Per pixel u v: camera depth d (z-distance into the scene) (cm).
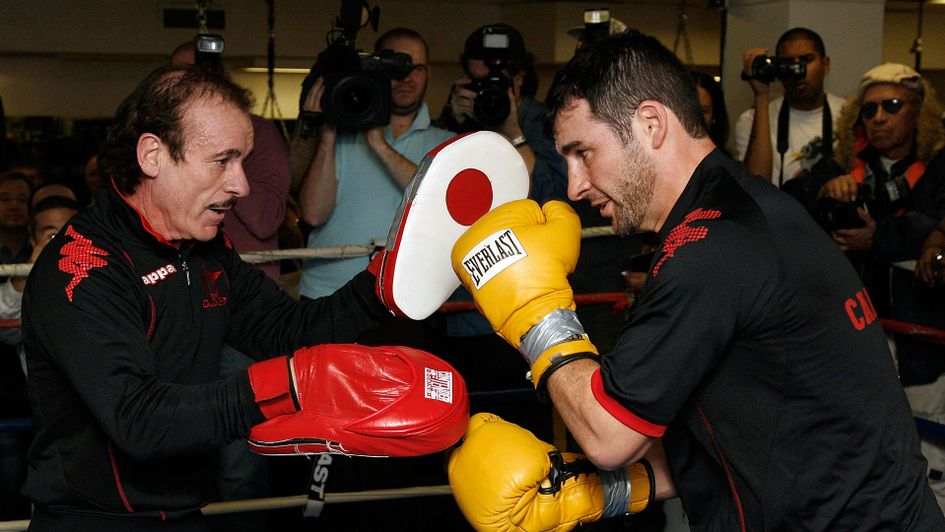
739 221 138
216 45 280
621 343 139
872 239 297
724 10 479
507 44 310
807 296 138
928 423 243
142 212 158
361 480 315
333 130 300
